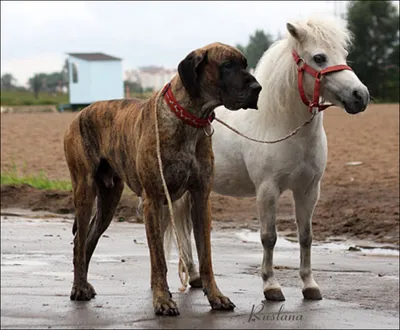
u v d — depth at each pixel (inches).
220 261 418.3
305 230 324.5
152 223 283.6
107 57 2812.5
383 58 2298.2
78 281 307.6
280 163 315.9
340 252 452.8
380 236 497.4
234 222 566.3
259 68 327.6
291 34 312.5
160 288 282.0
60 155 971.9
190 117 277.6
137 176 296.8
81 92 2741.1
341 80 303.3
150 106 285.9
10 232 505.7
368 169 775.1
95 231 322.7
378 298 324.5
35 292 321.4
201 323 267.0
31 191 665.0
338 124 1348.4
